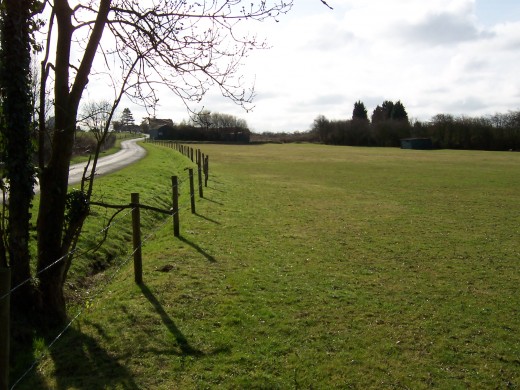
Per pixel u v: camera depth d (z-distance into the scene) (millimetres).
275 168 41375
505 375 6016
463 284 9680
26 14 6234
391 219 17016
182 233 13172
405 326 7414
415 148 98375
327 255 11648
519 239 14070
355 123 117125
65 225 7012
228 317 7430
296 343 6680
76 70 6734
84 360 5961
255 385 5559
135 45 7406
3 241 6621
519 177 35062
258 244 12469
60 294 6973
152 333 6746
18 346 6113
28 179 6465
